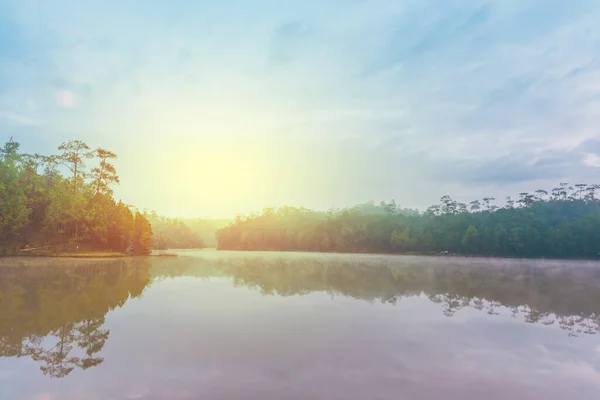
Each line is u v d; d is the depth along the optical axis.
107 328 15.20
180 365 11.09
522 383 10.46
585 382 10.66
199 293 24.70
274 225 163.75
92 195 72.19
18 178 61.97
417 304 22.39
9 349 12.46
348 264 61.00
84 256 61.00
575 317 19.86
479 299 25.22
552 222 120.00
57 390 9.31
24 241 62.00
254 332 14.89
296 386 9.75
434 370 11.21
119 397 8.96
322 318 17.66
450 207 143.50
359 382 10.12
